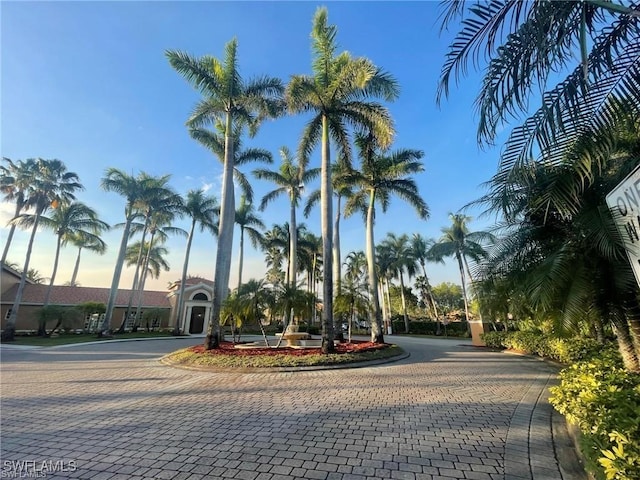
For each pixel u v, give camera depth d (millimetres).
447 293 54656
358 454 3684
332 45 12711
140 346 17312
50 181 24094
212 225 28016
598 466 2412
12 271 27641
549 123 2924
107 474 3232
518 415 5117
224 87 13250
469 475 3199
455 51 3271
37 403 5949
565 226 5355
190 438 4188
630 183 1871
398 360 11711
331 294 11484
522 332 14078
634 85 2861
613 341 9414
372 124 12961
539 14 2744
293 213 22672
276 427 4598
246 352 11086
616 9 2348
